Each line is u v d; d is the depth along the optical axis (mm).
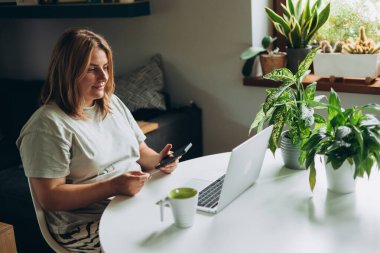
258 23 2758
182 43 2969
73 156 1647
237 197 1507
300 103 1666
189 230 1312
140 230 1323
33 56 3586
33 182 1580
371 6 2623
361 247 1196
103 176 1707
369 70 2461
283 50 2895
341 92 2551
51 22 3414
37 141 1565
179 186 1615
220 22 2795
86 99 1686
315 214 1376
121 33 3186
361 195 1490
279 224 1326
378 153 1406
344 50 2537
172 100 3129
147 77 3012
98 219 1694
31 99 3326
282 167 1743
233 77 2855
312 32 2578
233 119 2936
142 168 1964
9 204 2379
